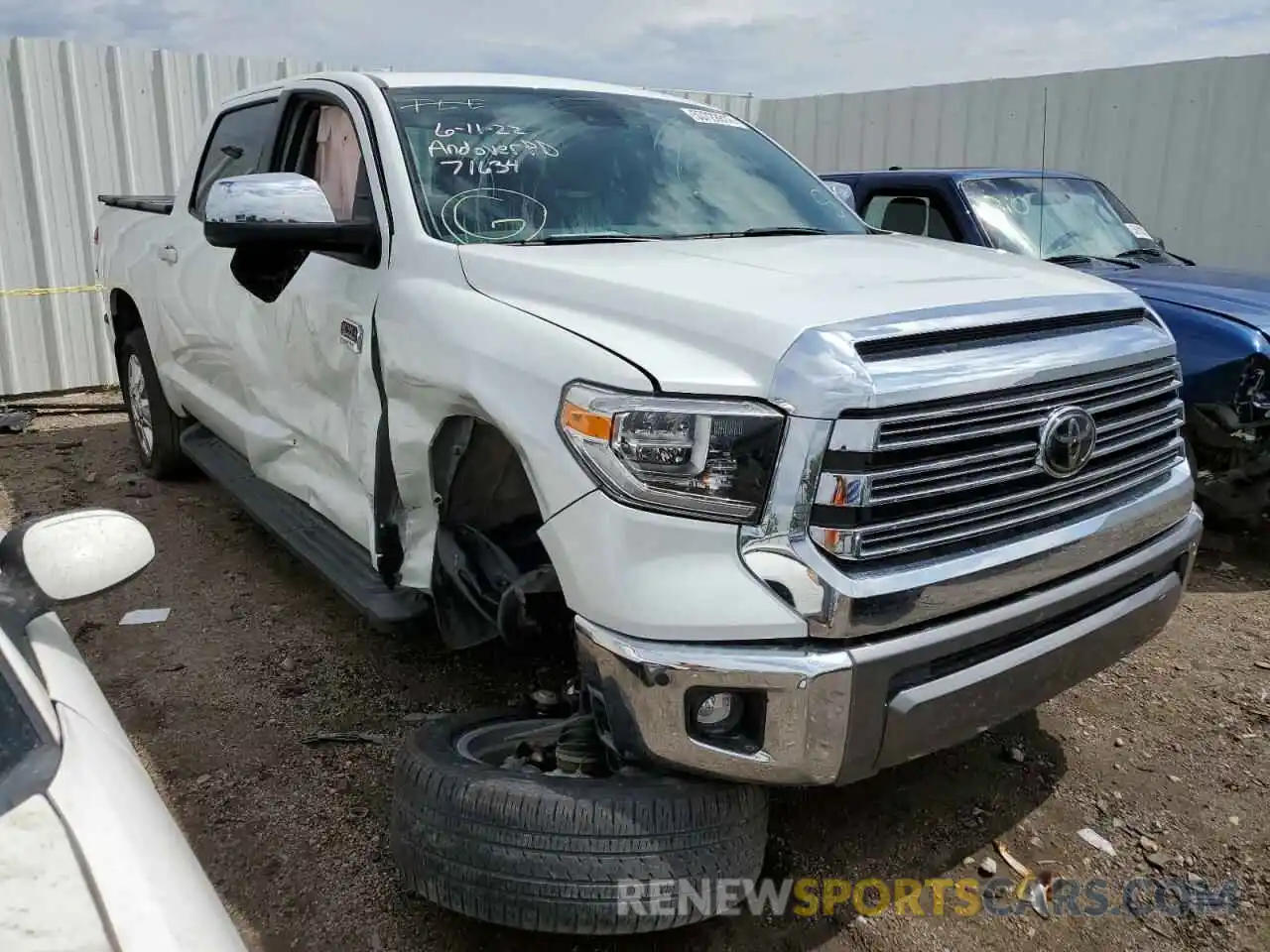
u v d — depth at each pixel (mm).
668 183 3684
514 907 2223
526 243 3211
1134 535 2723
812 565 2143
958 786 3238
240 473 4691
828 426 2125
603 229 3385
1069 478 2508
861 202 6645
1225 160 8305
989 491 2379
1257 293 4980
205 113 8961
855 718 2199
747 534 2160
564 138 3650
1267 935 2617
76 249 8656
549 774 2402
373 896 2715
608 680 2246
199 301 4660
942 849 2938
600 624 2260
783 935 2590
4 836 1374
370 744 3420
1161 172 8625
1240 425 4625
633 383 2232
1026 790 3223
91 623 4332
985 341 2391
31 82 8195
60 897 1297
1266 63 7988
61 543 1940
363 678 3859
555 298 2668
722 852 2248
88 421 7926
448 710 3633
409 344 2938
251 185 3064
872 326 2234
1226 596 4734
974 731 2443
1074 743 3500
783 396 2146
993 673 2402
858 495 2146
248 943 2547
